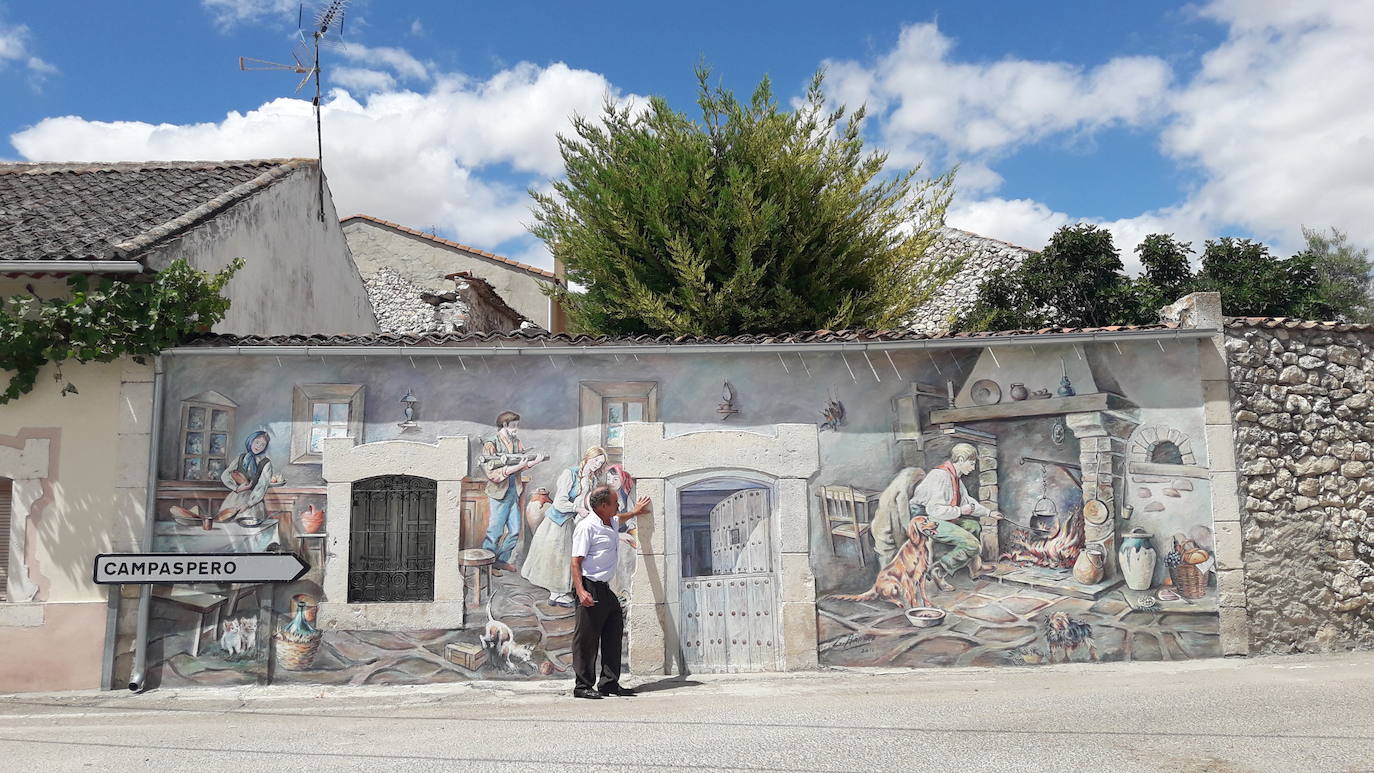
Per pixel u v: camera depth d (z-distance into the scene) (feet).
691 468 26.50
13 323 25.22
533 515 26.27
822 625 26.17
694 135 45.91
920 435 26.84
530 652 25.79
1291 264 64.28
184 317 26.25
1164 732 16.88
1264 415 27.35
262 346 26.02
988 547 26.53
